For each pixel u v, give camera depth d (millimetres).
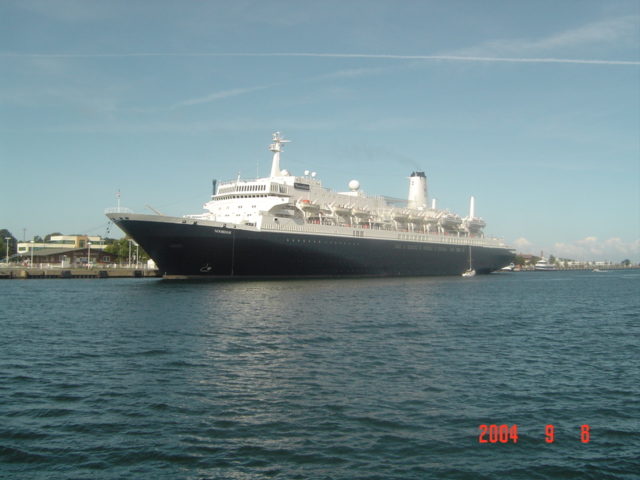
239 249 93188
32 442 20188
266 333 40906
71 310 54062
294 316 50125
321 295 70438
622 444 20688
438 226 144500
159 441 20359
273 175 111938
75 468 18344
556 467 18812
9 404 23984
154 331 41469
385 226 128875
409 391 26484
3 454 19219
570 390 27219
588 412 23984
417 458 19266
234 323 45500
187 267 91250
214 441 20406
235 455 19328
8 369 29781
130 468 18375
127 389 26234
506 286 109062
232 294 70125
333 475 18016
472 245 151625
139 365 30750
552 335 43500
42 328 42906
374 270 121625
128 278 120438
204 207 109188
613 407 24656
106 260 160750
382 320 48844
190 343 36906
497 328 46406
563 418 23234
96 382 27359
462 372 30328
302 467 18516
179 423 22016
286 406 24016
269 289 78625
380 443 20391
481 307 62781
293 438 20703
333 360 32438
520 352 36188
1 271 116938
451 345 37906
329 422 22266
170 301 61719
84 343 36844
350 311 54562
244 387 26672
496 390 27000
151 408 23641
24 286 90625
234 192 105562
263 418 22609
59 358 32406
